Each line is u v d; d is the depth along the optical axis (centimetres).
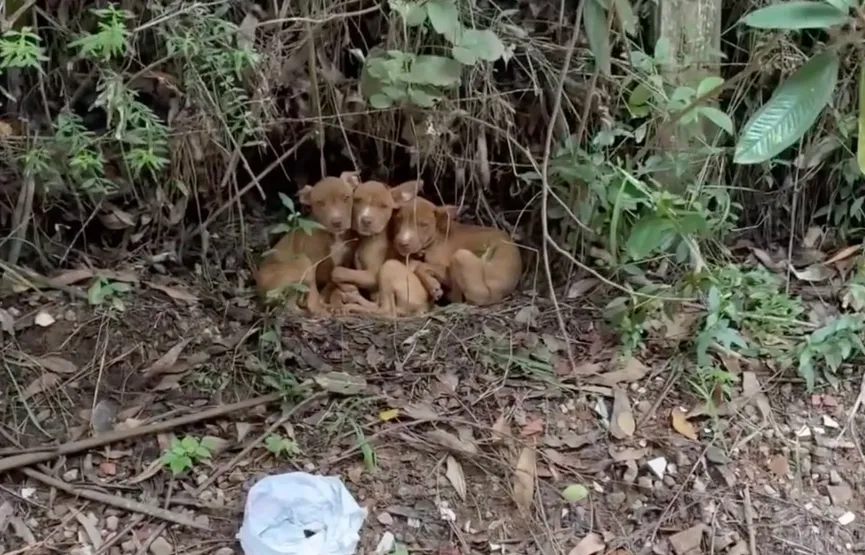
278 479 205
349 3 264
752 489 221
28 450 214
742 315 252
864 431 234
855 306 262
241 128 261
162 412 226
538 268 276
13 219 252
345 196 254
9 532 203
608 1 231
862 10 185
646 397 236
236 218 287
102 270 257
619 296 261
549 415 231
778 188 290
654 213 242
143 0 251
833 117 273
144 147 249
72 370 232
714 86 243
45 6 251
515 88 271
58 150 241
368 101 264
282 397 227
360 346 244
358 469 217
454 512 213
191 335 243
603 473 222
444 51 265
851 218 291
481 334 249
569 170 248
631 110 256
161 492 212
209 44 244
